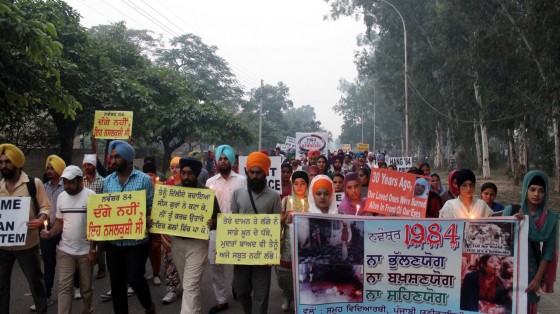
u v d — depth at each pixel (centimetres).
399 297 443
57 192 576
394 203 512
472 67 2352
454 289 430
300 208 573
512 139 2694
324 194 487
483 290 422
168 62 4888
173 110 2152
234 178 602
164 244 585
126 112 862
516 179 2455
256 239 449
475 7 2052
